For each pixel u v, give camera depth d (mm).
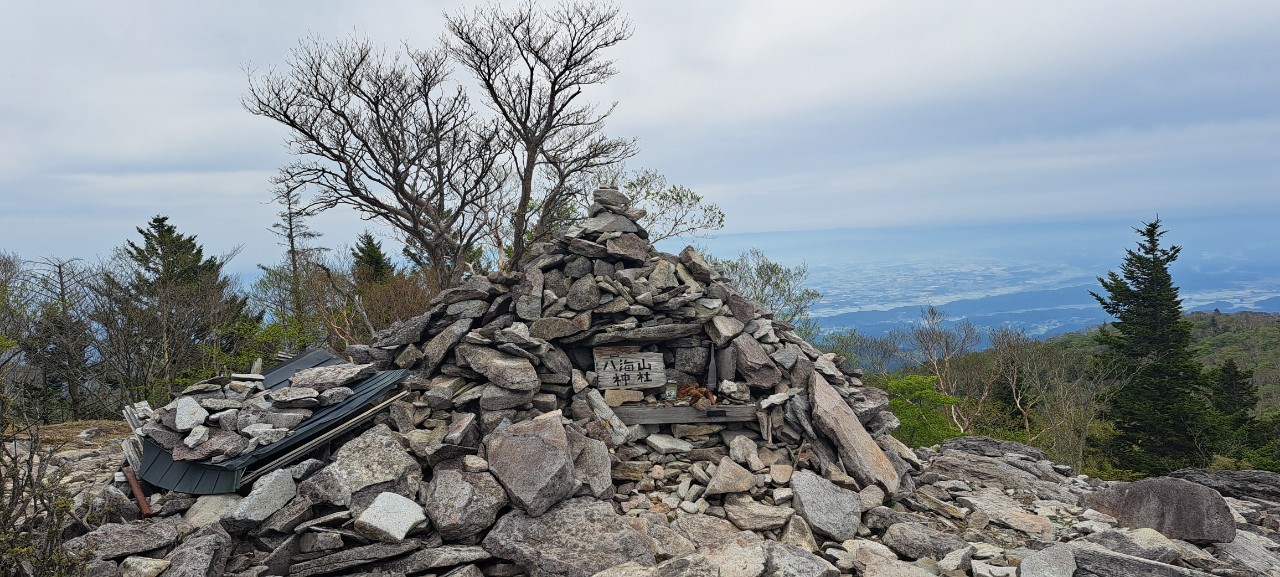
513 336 8789
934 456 11211
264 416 7613
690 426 9109
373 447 7379
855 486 8359
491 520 6832
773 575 5703
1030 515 8195
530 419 8352
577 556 6375
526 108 25828
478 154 27859
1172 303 31094
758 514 7699
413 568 6402
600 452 8062
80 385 21828
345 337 20781
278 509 6688
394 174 25188
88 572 5672
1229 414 32469
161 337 21906
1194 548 7020
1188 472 10672
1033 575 6125
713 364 9359
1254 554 7250
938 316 29797
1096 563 6242
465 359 8805
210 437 7414
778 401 9031
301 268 27172
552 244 10297
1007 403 30047
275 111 23719
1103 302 33281
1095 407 27391
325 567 6379
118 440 11078
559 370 8984
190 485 7125
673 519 7762
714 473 8391
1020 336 30047
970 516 8359
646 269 9883
